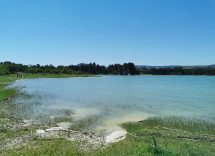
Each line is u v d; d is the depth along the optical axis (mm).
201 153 18609
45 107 48406
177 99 64062
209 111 45250
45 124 33281
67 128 31047
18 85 101875
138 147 19797
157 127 31000
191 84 131375
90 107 49219
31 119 36844
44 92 77688
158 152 18469
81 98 64062
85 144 22922
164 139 24375
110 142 24438
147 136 26000
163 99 63688
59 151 19828
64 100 59594
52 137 24766
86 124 33688
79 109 46656
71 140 24078
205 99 64438
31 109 45656
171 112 44062
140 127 31094
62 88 94562
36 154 18984
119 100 60812
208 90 93625
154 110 46219
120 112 43594
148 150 18859
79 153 19719
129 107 49625
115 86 110188
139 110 46000
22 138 24328
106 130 30516
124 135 26547
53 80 153375
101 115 40406
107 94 75312
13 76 163500
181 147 20188
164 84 129375
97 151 20188
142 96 70562
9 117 36750
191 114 42031
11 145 21953
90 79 177000
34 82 127000
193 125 32344
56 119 36750
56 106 50031
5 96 61875
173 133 27438
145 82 147125
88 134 27906
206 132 28906
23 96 64812
